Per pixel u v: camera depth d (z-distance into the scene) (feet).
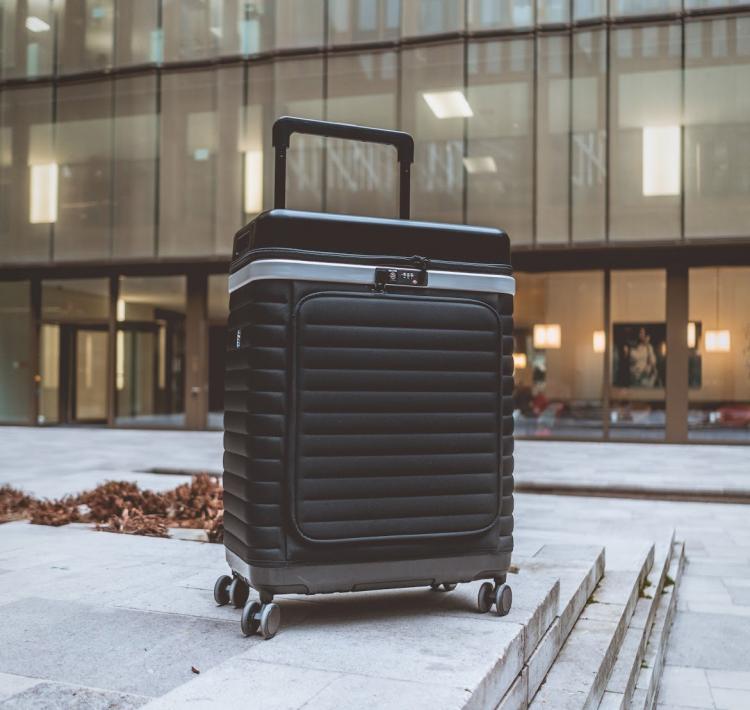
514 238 60.44
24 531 19.38
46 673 9.20
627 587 16.49
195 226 66.64
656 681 15.02
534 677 10.89
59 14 69.51
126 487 23.76
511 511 11.35
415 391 10.80
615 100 59.06
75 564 15.21
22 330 74.38
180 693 8.00
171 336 70.95
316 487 10.29
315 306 10.35
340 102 63.77
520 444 60.18
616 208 59.00
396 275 10.75
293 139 64.39
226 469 11.35
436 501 10.85
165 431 70.18
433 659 9.05
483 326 11.22
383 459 10.60
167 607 11.85
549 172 59.93
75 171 69.15
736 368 60.08
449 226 11.18
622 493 37.24
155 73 67.36
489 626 10.38
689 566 24.71
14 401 74.69
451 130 61.52
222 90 66.13
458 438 11.00
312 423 10.30
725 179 57.52
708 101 57.82
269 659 9.05
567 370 63.05
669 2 58.29
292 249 10.28
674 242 58.13
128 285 71.92
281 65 64.75
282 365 10.24
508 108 60.70
